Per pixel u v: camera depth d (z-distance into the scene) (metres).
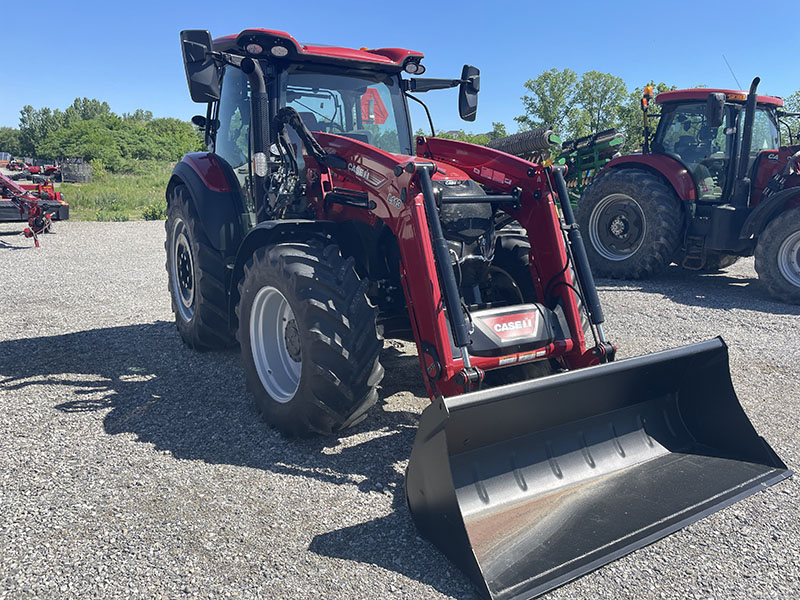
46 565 2.28
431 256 2.91
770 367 4.67
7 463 3.05
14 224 14.92
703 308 6.52
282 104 3.94
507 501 2.60
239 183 4.51
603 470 2.88
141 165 61.22
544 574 2.20
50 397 3.95
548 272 3.45
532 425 2.73
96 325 5.84
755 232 6.98
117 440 3.34
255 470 3.02
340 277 3.15
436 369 2.90
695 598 2.17
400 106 4.43
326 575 2.25
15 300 6.84
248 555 2.36
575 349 3.33
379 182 3.21
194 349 4.97
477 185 3.44
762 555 2.41
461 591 2.18
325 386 3.05
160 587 2.17
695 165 7.64
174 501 2.73
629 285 7.79
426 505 2.39
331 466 3.07
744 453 3.01
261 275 3.35
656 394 3.18
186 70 3.56
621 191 7.90
